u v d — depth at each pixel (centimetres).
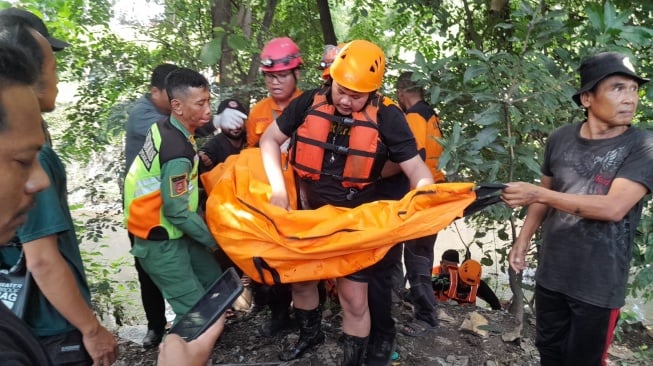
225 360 357
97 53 531
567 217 262
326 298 423
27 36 179
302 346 347
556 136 276
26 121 93
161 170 296
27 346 91
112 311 559
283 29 675
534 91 356
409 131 273
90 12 527
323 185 284
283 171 306
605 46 318
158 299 380
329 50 331
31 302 203
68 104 600
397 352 362
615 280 253
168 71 351
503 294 704
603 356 270
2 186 92
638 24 395
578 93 258
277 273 276
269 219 274
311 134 274
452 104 425
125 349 387
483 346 377
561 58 363
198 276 348
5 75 92
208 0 521
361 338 294
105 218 523
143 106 356
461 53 531
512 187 245
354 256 267
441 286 504
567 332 278
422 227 254
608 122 247
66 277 193
